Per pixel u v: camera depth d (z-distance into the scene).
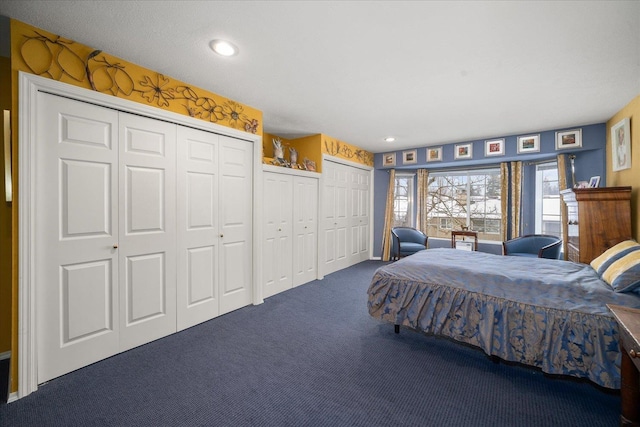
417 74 2.32
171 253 2.48
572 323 1.69
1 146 2.12
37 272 1.76
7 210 2.13
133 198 2.23
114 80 2.07
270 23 1.69
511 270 2.30
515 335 1.86
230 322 2.76
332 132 4.20
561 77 2.34
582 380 1.64
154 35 1.82
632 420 1.32
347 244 5.16
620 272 1.83
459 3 1.50
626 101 2.85
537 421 1.50
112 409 1.58
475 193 5.24
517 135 4.16
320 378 1.87
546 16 1.59
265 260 3.51
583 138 3.64
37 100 1.75
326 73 2.32
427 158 5.08
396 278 2.45
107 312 2.10
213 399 1.66
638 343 1.00
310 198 4.25
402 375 1.91
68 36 1.83
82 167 1.96
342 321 2.81
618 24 1.65
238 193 3.07
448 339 2.26
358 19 1.64
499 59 2.08
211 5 1.54
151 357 2.12
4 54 2.05
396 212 5.91
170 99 2.40
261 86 2.59
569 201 3.20
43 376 1.80
